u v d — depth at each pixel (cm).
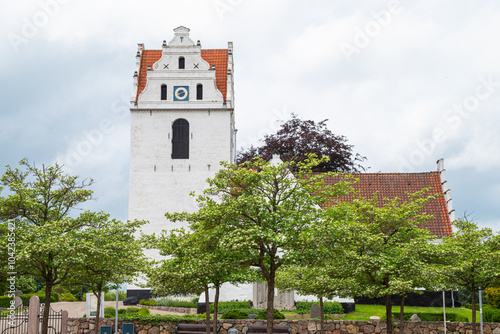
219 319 3453
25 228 2650
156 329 3478
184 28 5803
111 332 3186
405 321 3397
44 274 2602
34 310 2853
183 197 5538
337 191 2500
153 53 6084
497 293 3838
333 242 2414
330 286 2755
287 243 2384
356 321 3403
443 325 3356
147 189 5544
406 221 2850
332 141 6450
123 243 2698
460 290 4597
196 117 5678
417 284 2830
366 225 2789
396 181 5172
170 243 2730
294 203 2438
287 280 3080
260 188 2480
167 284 2797
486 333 3353
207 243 2530
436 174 5206
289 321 3450
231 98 5753
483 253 2827
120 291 5341
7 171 2738
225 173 2472
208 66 5750
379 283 2791
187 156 5619
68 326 3544
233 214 2372
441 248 2770
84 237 2608
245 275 2538
